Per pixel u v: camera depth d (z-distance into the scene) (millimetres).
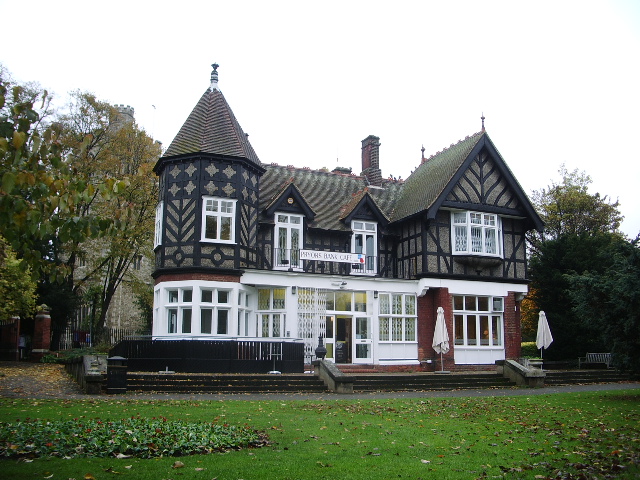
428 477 6367
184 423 9117
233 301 19953
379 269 24016
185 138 20953
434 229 23234
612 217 36969
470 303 23812
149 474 6160
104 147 28125
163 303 20047
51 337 27922
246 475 6203
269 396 14578
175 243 20125
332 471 6504
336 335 22172
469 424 10320
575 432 9500
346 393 15984
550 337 22797
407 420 10680
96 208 24844
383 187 26969
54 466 6398
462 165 22984
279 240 22109
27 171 5832
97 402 11844
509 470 6762
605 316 15312
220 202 20312
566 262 27438
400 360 22422
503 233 24625
